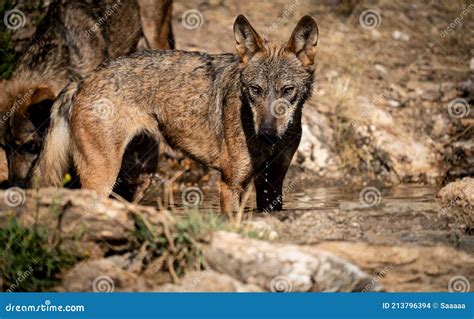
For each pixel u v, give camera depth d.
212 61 10.35
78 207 7.65
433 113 14.52
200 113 10.21
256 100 9.45
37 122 11.04
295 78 9.55
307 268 7.18
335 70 15.39
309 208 10.75
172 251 7.54
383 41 16.75
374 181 13.18
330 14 17.70
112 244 7.70
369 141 13.76
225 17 17.09
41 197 7.78
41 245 7.65
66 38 12.51
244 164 9.90
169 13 14.04
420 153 13.68
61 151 10.46
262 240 7.86
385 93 14.91
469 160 13.35
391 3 18.09
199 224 7.64
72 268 7.64
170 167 12.95
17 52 13.02
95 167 10.12
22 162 10.85
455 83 15.38
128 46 13.50
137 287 7.43
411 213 9.77
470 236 8.81
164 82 10.23
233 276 7.34
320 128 13.84
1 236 7.68
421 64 16.09
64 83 12.12
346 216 9.54
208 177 13.04
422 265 7.98
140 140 10.77
